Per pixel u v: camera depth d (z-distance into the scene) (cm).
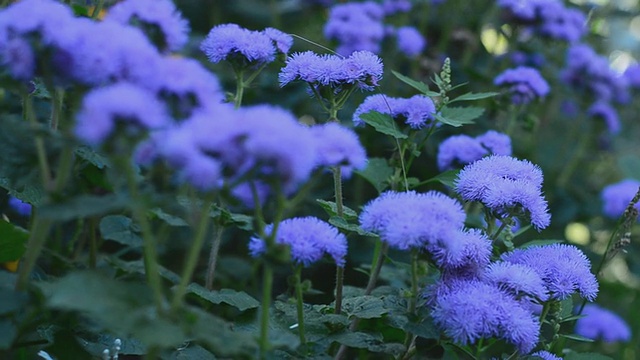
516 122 161
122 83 89
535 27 171
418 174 150
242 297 107
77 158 113
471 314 98
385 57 166
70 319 100
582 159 207
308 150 88
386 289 114
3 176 100
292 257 97
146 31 99
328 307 108
